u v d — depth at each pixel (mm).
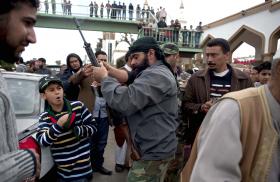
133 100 2170
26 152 1109
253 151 1213
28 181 1130
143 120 2311
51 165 2951
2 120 1015
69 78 4617
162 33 17969
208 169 1195
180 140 3398
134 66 2445
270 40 18062
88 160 2865
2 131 1009
